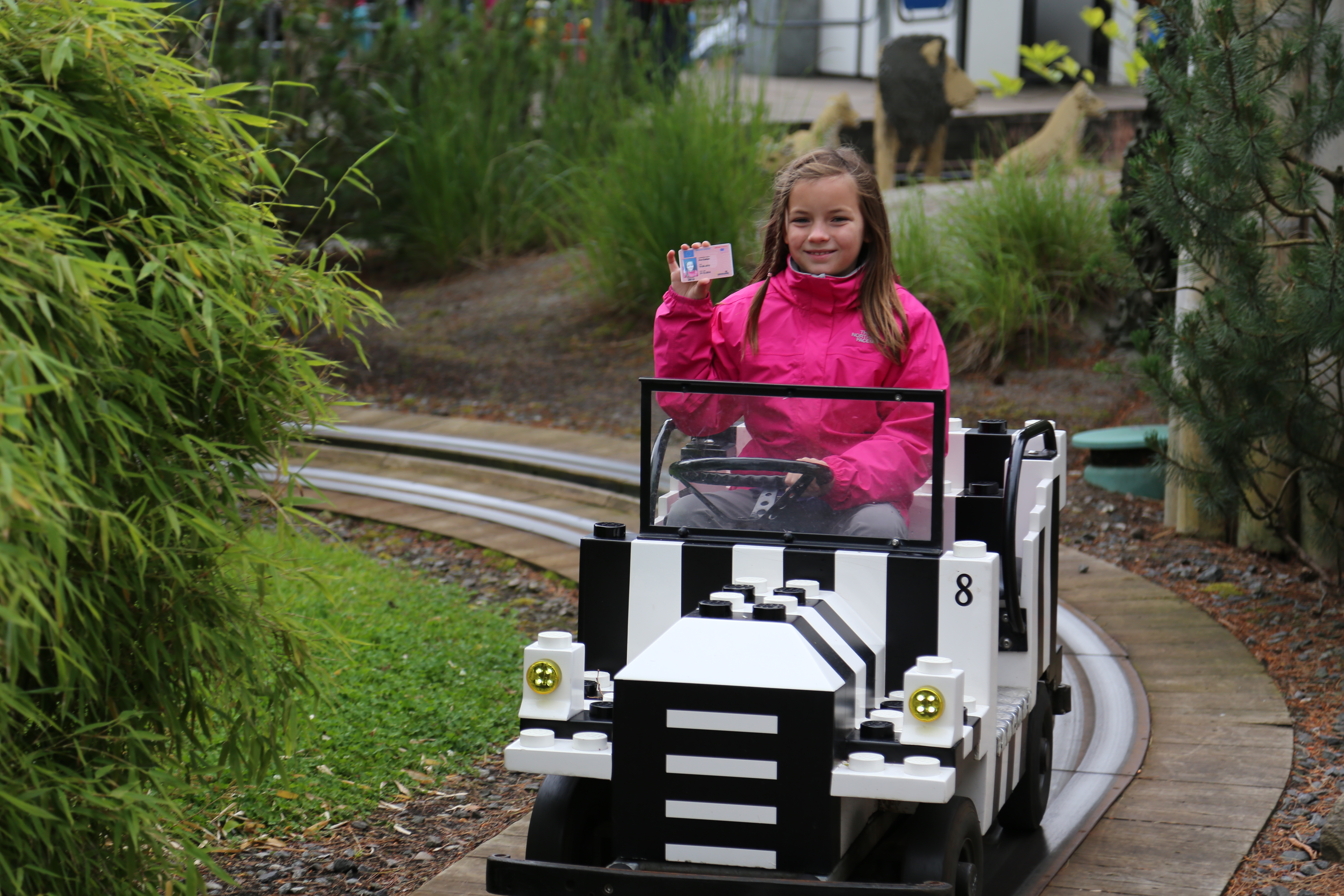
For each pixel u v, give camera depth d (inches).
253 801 161.8
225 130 110.3
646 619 130.7
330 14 523.8
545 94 566.3
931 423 128.4
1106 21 671.1
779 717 109.2
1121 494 317.1
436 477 350.6
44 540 89.7
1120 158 501.7
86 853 105.4
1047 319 387.9
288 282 111.6
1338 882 142.6
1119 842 154.3
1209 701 198.8
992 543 139.6
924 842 114.7
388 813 164.6
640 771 112.3
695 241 435.8
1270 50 233.0
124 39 104.0
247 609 111.8
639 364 427.2
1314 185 224.4
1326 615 236.2
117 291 103.2
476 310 490.3
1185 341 234.5
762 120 470.0
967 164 568.1
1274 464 265.6
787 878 109.3
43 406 89.7
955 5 660.1
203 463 109.2
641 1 591.5
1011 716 134.7
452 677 207.6
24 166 98.6
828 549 128.4
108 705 104.7
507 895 113.8
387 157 530.6
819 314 141.8
